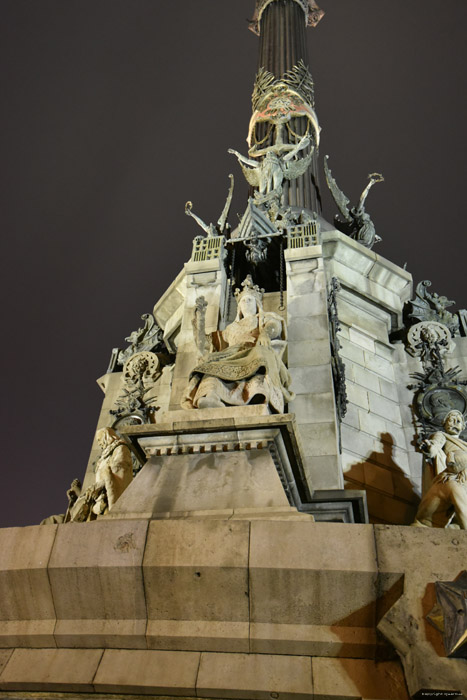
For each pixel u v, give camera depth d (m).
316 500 9.56
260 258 15.46
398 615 5.66
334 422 11.68
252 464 7.97
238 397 9.10
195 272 15.40
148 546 6.38
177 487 7.85
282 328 11.31
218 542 6.30
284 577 6.04
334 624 6.00
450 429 11.52
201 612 6.20
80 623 6.42
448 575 5.88
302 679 5.77
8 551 6.69
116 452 11.49
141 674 6.00
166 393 16.52
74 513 11.31
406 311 17.59
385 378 15.44
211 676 5.88
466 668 5.30
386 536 6.20
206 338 11.59
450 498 9.50
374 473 13.29
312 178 22.48
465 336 16.86
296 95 24.98
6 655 6.48
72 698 6.09
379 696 5.57
